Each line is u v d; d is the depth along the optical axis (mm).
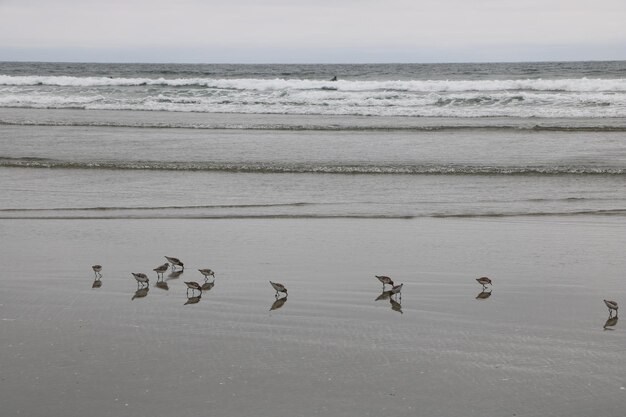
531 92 50281
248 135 32031
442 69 103125
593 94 45781
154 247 14305
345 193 20203
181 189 20812
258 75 88375
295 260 13273
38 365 8133
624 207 18109
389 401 7277
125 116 40281
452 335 9258
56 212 17750
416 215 17375
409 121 36938
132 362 8242
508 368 8125
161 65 148875
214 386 7609
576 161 24938
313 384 7672
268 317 10000
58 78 59344
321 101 44875
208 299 10875
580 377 7855
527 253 13750
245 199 19406
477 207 18266
